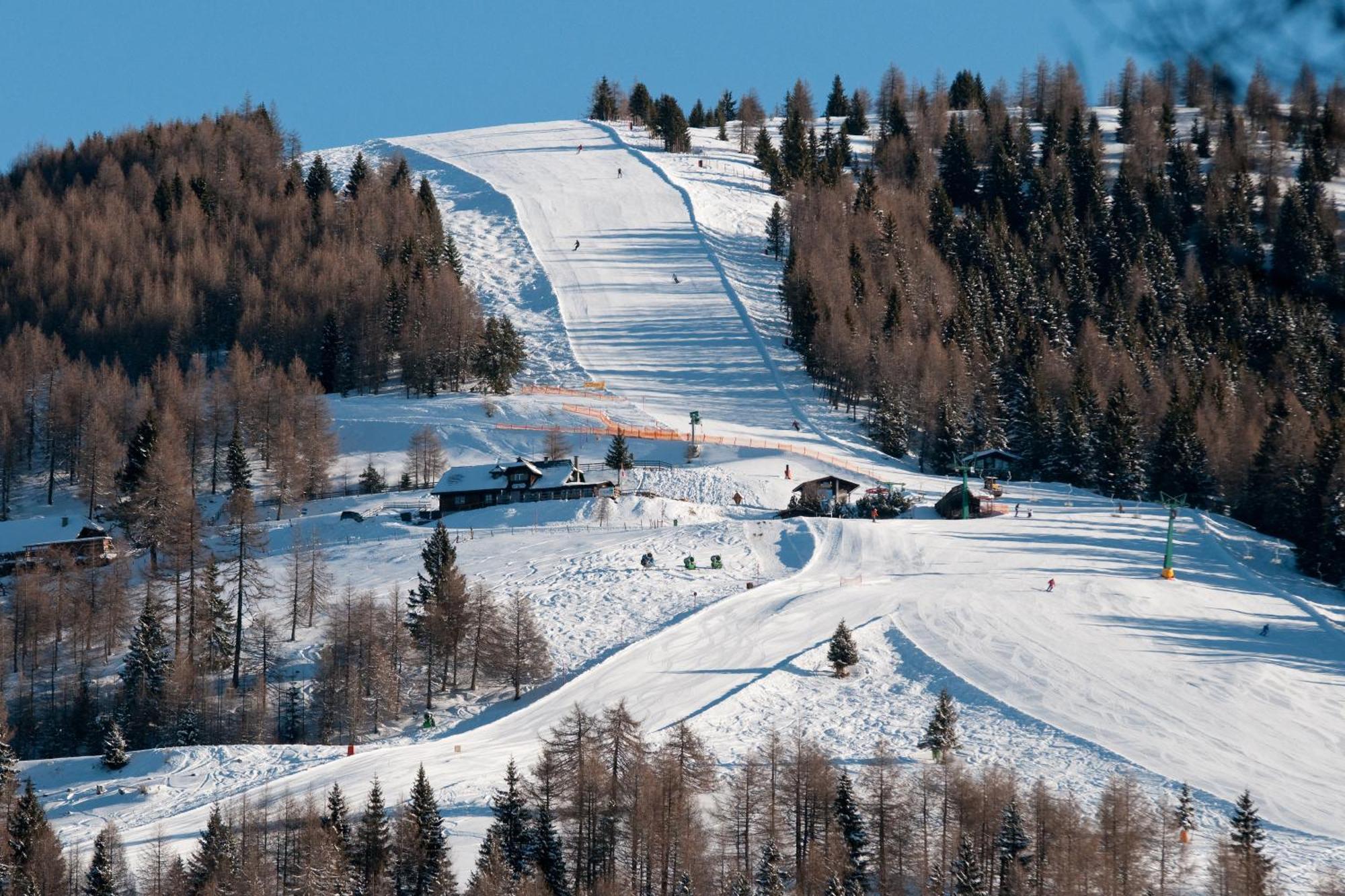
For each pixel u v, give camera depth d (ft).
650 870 613.11
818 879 586.04
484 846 604.90
